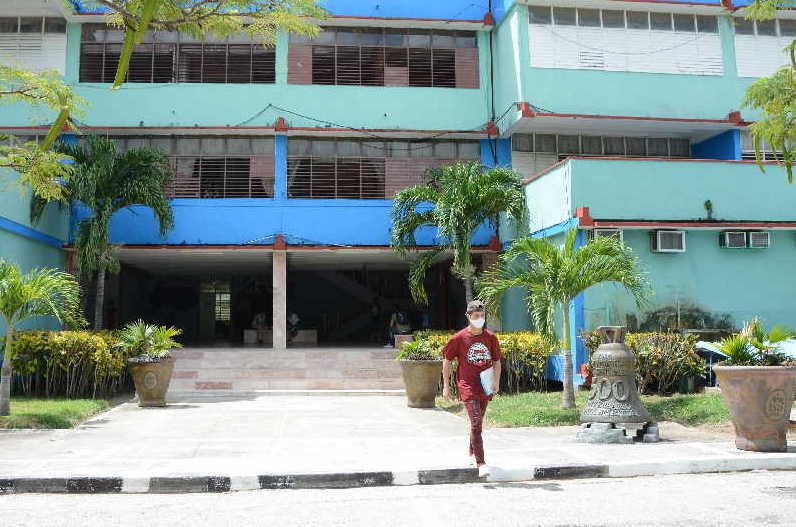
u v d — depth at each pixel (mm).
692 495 6098
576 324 13891
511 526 5078
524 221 15516
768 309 14734
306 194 18344
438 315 23031
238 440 8930
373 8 18734
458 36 19250
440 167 18594
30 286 10305
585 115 17469
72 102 11414
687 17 18453
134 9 7203
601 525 5074
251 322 27688
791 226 14625
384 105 18672
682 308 14367
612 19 18141
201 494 6352
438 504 5848
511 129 18359
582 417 9078
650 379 12641
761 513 5414
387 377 16359
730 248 14719
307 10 8625
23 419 9992
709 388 12641
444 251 17234
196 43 18500
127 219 17656
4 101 17109
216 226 17922
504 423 10297
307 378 16172
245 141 18344
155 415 11617
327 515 5492
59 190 11922
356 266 23609
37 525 5223
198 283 27828
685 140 19359
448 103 18859
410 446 8391
